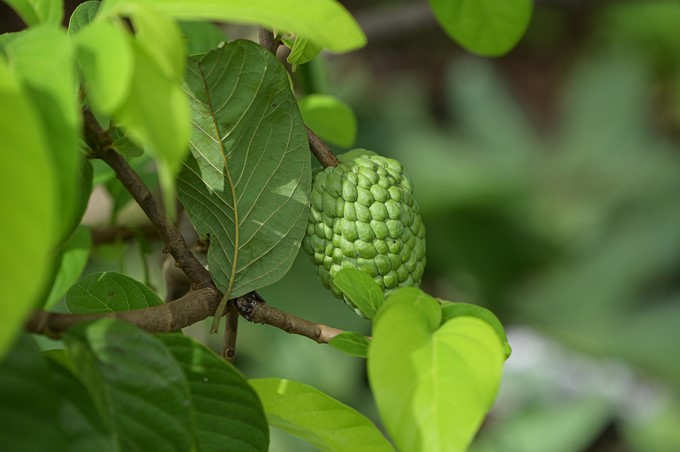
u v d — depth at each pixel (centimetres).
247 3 111
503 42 144
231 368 118
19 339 111
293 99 124
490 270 287
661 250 286
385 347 113
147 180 153
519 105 382
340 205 129
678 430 257
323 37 111
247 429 118
